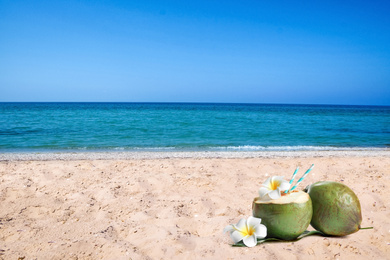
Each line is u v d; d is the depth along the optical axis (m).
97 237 3.29
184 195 5.04
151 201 4.72
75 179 5.98
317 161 8.19
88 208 4.38
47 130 19.12
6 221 3.89
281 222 2.94
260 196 3.11
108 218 4.02
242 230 3.00
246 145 13.46
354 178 6.28
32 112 47.34
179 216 4.06
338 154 10.35
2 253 2.93
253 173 6.74
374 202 4.64
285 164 7.71
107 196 4.93
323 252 2.90
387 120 34.91
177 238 3.28
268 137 16.61
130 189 5.38
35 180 5.88
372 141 15.19
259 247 2.99
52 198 4.81
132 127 21.92
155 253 2.94
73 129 19.97
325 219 3.12
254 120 32.34
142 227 3.61
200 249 3.03
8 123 24.42
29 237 3.39
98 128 20.84
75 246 3.08
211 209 4.45
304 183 6.04
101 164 7.48
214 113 52.28
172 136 16.67
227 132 19.00
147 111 59.44
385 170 7.12
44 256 2.88
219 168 7.14
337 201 3.11
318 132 19.52
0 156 9.47
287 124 26.67
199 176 6.31
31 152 10.84
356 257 2.83
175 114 46.19
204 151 11.37
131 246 3.08
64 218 4.02
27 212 4.25
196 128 21.61
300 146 13.20
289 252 2.88
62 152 10.88
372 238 3.27
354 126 25.02
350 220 3.11
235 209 4.38
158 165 7.39
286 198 3.00
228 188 5.52
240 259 2.78
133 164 7.50
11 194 5.00
